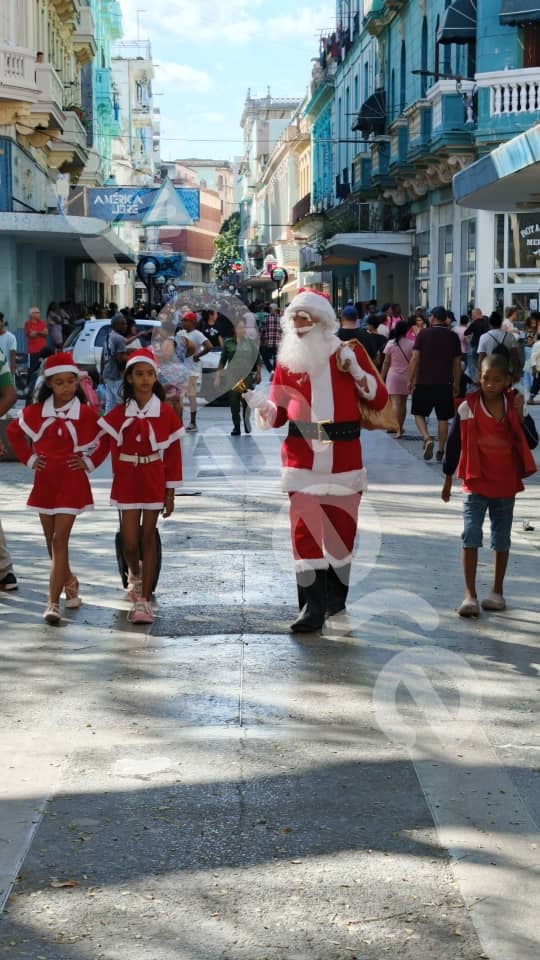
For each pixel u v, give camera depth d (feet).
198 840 14.61
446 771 16.79
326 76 179.63
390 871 13.85
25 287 104.78
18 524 35.76
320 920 12.75
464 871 13.85
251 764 17.01
